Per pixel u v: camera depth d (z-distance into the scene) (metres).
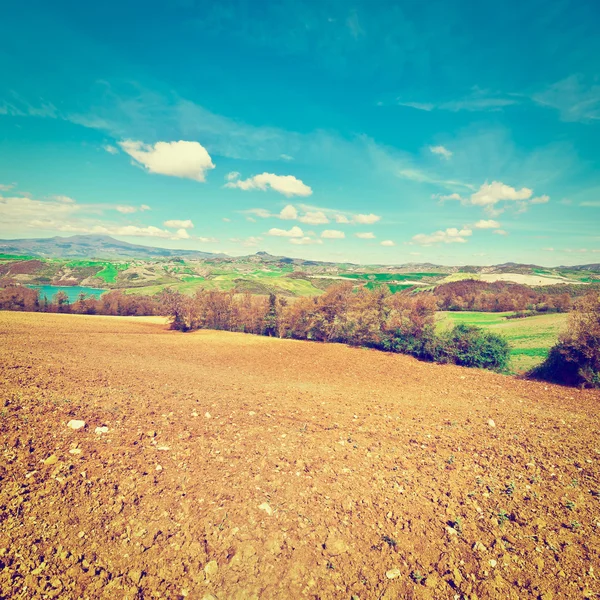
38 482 5.88
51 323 45.34
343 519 6.22
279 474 7.43
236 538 5.53
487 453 9.40
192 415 10.38
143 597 4.46
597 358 21.17
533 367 27.61
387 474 7.88
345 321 45.22
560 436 11.13
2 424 7.31
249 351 37.31
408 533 5.96
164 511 5.85
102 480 6.30
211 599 4.56
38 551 4.69
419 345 34.31
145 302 86.19
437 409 14.88
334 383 22.83
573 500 7.02
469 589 4.90
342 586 4.94
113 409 9.59
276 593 4.76
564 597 4.74
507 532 6.02
